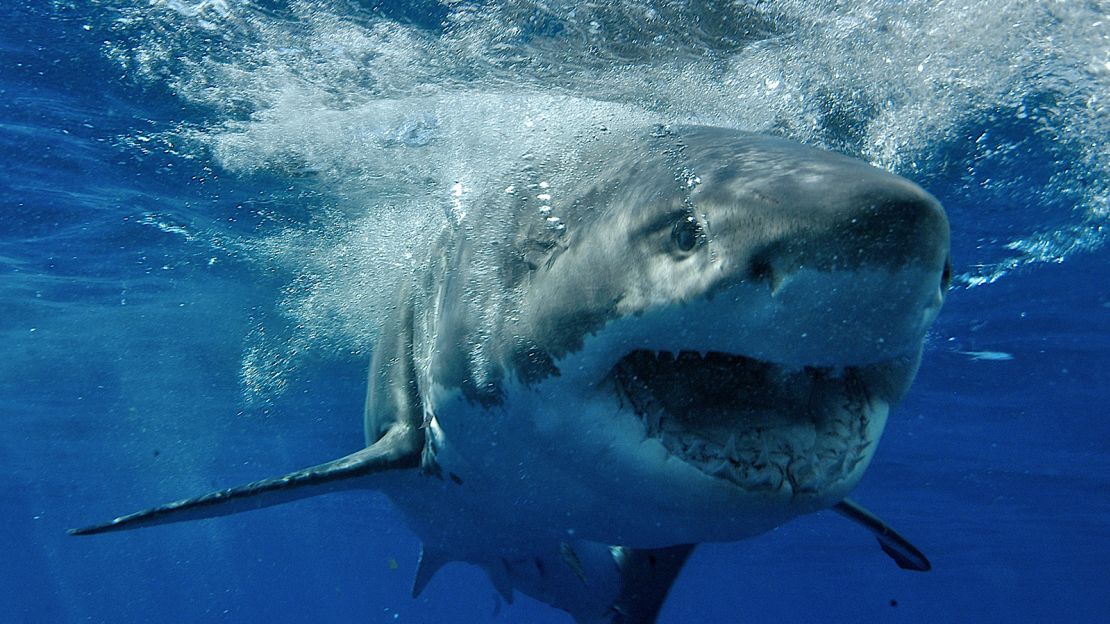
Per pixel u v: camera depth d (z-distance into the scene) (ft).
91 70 21.80
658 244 7.63
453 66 16.96
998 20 14.96
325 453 76.59
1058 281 32.50
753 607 209.56
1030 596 171.63
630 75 15.99
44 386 59.67
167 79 21.50
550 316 8.70
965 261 30.78
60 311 45.24
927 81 16.71
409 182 21.25
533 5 15.20
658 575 14.99
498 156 12.78
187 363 53.26
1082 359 41.19
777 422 7.54
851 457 7.39
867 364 6.95
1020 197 24.00
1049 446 56.95
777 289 6.51
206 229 32.55
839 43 15.29
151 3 18.08
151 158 26.94
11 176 29.73
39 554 181.68
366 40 17.35
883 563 120.47
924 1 14.46
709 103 16.42
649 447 7.90
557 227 9.17
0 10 19.16
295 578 225.35
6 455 83.46
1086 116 18.52
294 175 25.26
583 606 15.17
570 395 8.51
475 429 10.75
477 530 13.64
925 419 52.49
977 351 41.04
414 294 14.60
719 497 7.47
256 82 20.59
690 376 7.97
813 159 7.61
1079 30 15.25
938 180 22.34
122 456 83.66
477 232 11.04
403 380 13.98
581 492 9.60
